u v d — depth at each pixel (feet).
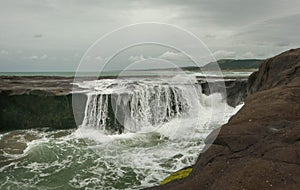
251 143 18.56
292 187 13.19
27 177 28.68
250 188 13.67
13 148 36.50
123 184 25.63
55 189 26.30
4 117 47.26
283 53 52.13
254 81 56.80
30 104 47.34
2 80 73.31
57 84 62.23
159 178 25.45
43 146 35.91
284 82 37.42
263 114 23.57
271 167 14.83
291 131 18.81
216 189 14.34
